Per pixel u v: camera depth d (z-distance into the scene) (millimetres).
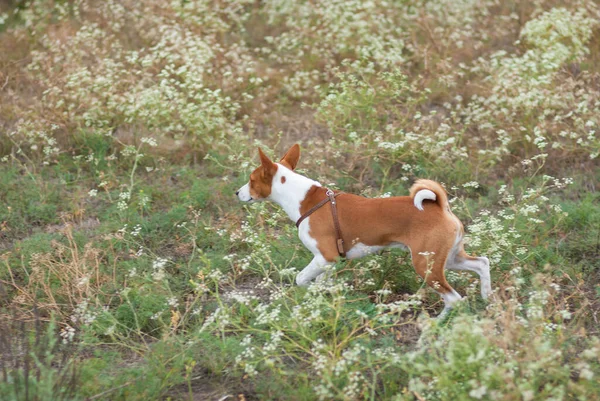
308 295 6137
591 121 9359
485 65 11336
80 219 8961
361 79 12141
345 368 5273
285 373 5680
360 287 7105
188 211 9047
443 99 11758
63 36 12367
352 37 12617
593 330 6582
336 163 10195
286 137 10914
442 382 4840
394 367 5754
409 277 7207
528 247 7801
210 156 9680
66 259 7656
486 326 5098
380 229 6605
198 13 13023
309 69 12594
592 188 9406
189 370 5762
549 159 9891
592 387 5168
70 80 10570
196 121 10219
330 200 6848
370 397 5527
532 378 4941
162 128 10734
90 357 6312
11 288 7441
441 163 9641
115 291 7312
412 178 9742
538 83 9805
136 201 9211
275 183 7082
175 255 8211
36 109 10695
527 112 9836
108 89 10711
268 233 8188
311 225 6871
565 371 5109
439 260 6434
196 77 10758
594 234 8102
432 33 12711
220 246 8258
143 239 8414
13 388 5215
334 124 10336
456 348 4895
